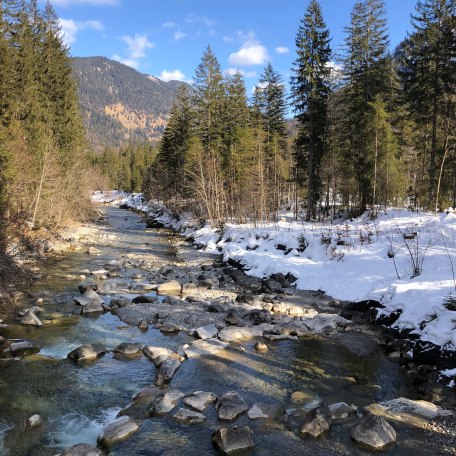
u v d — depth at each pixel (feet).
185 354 34.17
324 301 51.65
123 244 99.30
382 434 22.27
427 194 99.30
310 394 28.02
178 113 172.86
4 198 64.18
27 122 90.43
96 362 32.50
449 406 26.21
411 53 102.32
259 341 37.60
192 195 140.36
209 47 152.25
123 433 22.59
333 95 122.01
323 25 99.96
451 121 91.86
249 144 127.95
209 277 63.46
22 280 50.34
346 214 112.78
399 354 34.58
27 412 25.05
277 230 87.56
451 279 42.93
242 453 21.36
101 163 365.61
